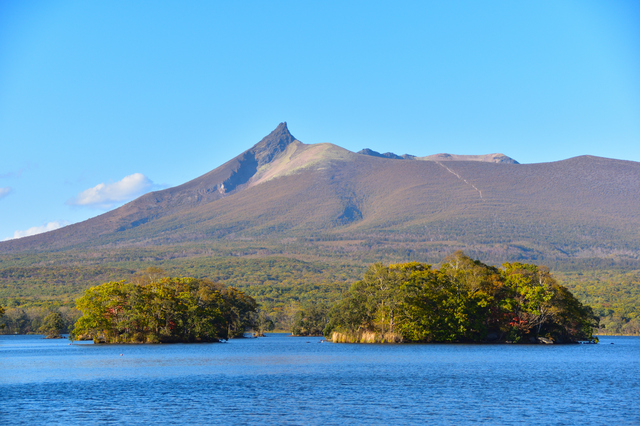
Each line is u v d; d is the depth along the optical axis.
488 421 53.91
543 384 75.75
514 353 122.88
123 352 132.88
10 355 125.69
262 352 130.62
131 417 55.72
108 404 62.16
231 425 52.47
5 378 83.19
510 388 72.38
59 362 107.44
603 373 86.94
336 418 55.22
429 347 136.75
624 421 53.84
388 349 132.25
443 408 59.62
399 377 82.75
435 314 140.62
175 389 72.38
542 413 57.16
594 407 60.00
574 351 131.25
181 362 106.56
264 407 60.34
